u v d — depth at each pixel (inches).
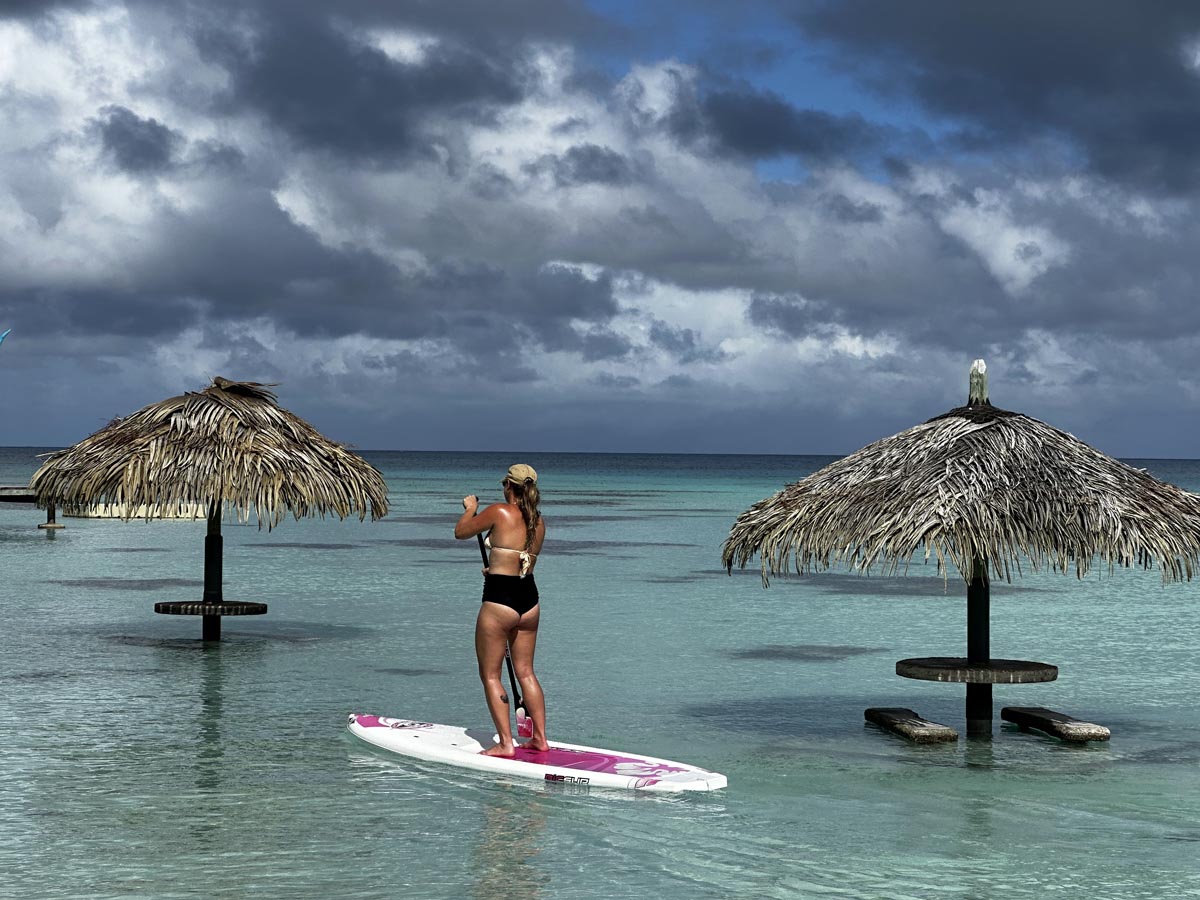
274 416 621.9
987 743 433.1
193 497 579.2
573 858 302.8
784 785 372.2
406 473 5241.1
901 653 637.3
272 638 655.8
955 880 290.7
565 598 875.4
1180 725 468.1
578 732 444.1
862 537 410.3
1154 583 1018.7
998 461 419.2
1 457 7854.3
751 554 456.4
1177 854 310.7
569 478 5039.4
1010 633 722.8
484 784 366.6
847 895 279.9
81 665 566.9
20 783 362.9
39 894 273.3
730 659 612.4
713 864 299.7
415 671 559.5
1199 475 5236.2
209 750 404.5
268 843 310.3
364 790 358.9
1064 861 304.7
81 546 1278.3
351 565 1095.6
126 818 329.7
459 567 1077.8
